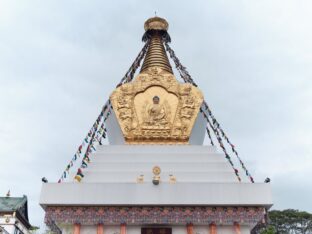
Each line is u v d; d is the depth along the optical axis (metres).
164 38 21.81
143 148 15.38
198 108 17.27
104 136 17.28
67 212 12.67
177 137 16.41
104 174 13.75
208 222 12.61
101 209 12.72
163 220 12.53
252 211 12.73
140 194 12.62
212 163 14.49
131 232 12.76
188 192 12.70
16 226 34.28
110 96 17.53
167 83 17.81
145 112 17.03
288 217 46.06
